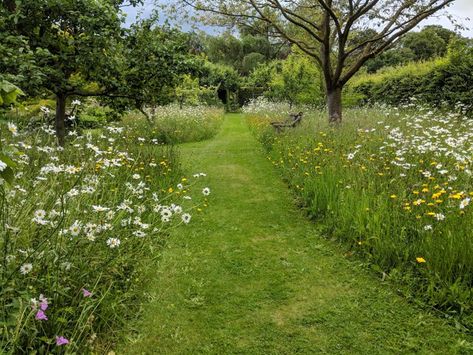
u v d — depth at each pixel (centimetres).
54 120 743
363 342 263
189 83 2047
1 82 179
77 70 703
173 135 1195
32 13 606
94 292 259
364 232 390
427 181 449
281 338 268
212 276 352
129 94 746
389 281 337
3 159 183
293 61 1762
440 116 898
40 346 215
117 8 718
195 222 486
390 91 1586
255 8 984
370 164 523
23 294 214
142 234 309
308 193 542
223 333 273
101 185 402
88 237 268
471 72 1212
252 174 745
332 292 326
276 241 431
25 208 275
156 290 324
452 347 256
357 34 1250
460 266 305
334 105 1015
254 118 1700
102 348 248
